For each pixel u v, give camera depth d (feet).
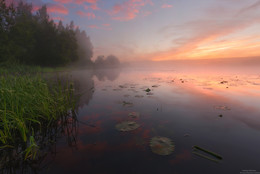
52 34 67.62
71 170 5.30
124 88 23.59
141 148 6.71
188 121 9.94
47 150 6.61
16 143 7.20
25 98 9.61
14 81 11.57
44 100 10.68
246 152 6.27
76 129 8.83
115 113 11.71
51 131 8.59
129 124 9.39
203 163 5.60
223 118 10.43
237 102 14.49
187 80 33.47
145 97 17.15
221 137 7.65
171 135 7.92
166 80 34.53
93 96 17.76
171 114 11.37
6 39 51.62
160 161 5.76
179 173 5.08
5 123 7.15
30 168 5.42
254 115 10.87
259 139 7.41
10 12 55.67
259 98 15.96
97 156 6.15
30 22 66.80
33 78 14.56
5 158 6.04
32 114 9.36
